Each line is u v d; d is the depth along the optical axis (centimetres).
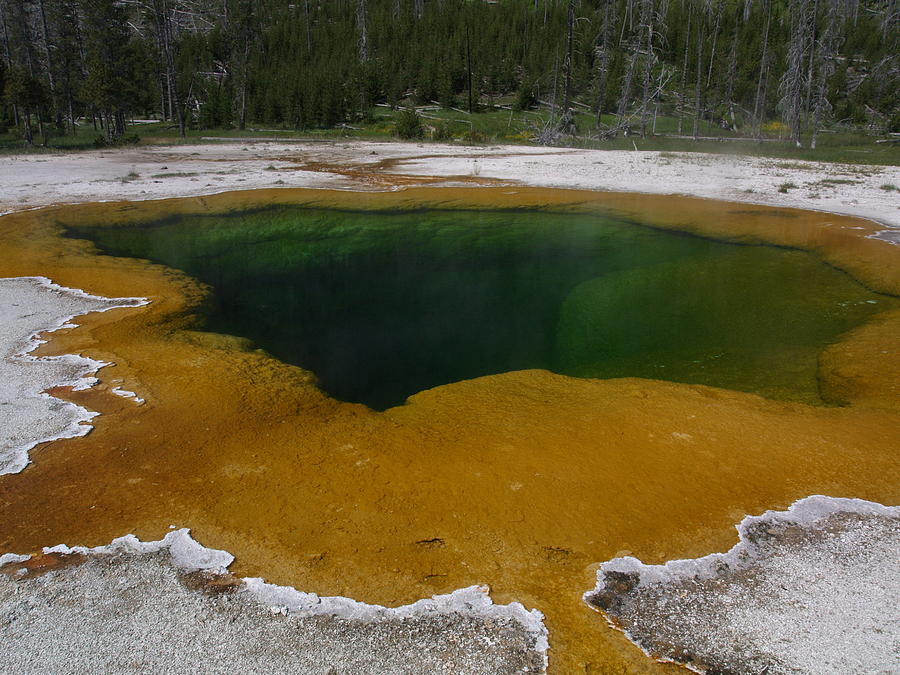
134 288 932
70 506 422
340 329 870
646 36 3816
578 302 975
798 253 1164
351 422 559
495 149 2747
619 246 1260
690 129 3688
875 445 509
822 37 2747
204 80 4391
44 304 833
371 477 462
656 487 452
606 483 456
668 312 917
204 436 515
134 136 2867
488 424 552
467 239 1334
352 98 3981
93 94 2870
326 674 302
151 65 3750
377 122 3925
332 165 2170
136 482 449
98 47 3173
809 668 307
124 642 319
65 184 1698
